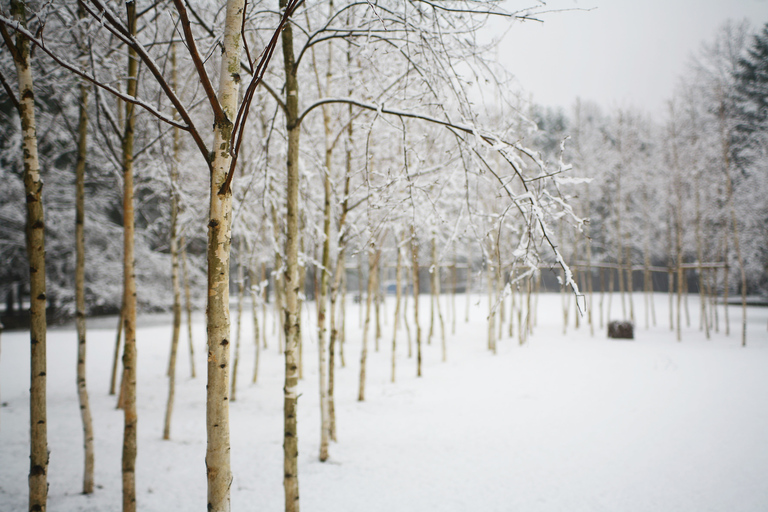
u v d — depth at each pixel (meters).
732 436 6.10
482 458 5.83
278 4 4.34
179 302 7.28
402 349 15.04
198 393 10.09
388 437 6.79
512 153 3.17
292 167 4.12
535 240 3.21
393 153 8.51
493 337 13.59
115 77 4.89
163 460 6.03
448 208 9.73
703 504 4.48
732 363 10.73
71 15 4.10
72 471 5.66
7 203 17.30
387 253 12.05
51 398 9.61
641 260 31.55
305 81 7.55
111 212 24.41
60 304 22.38
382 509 4.57
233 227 6.99
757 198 17.62
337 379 11.06
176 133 7.05
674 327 19.34
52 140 6.93
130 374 4.16
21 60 2.93
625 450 5.86
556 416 7.41
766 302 26.03
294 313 4.02
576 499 4.68
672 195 17.84
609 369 10.66
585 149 18.59
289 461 3.83
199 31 4.59
